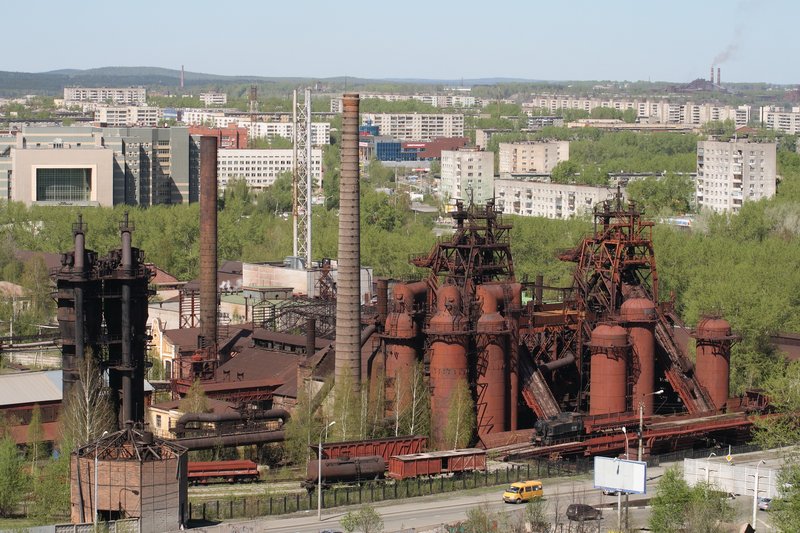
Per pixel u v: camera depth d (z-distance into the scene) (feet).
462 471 609.83
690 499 513.45
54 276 647.15
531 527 503.61
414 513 543.80
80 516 509.76
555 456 652.07
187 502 522.47
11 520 524.11
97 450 511.81
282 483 596.70
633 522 530.68
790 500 506.48
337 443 605.31
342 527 518.78
